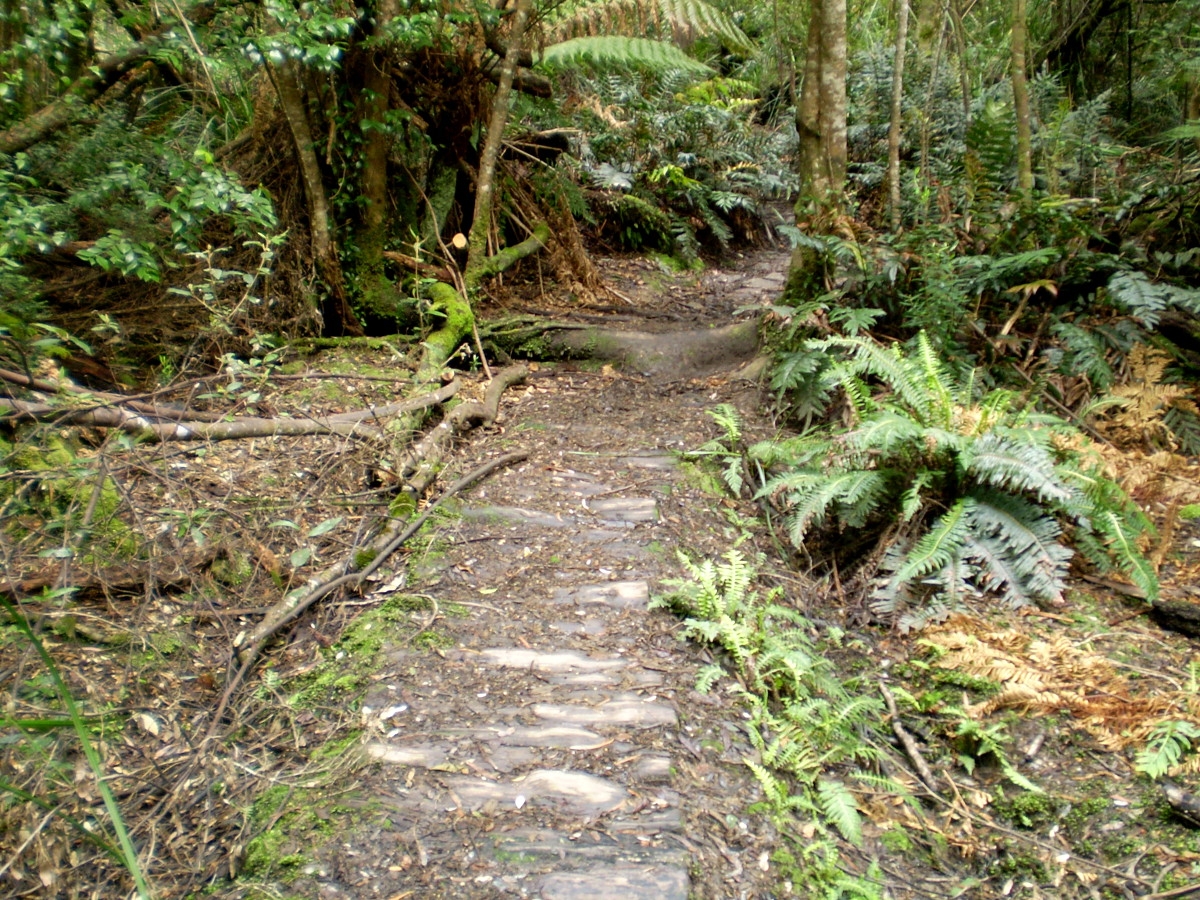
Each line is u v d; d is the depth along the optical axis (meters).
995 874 2.49
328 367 4.82
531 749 2.51
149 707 2.64
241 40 4.17
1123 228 4.93
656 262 8.38
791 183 9.96
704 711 2.72
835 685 2.97
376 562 3.33
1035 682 2.92
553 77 7.31
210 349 4.55
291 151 5.22
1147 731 2.71
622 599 3.22
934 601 3.38
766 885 2.20
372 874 2.10
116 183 3.86
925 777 2.79
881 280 4.81
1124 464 3.80
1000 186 5.28
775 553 3.79
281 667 2.90
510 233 7.18
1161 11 7.47
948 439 3.49
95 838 2.07
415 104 5.90
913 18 9.61
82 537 2.79
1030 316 4.73
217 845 2.22
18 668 2.38
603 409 5.04
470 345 5.57
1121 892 2.36
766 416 4.78
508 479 4.12
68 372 3.89
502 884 2.07
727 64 12.88
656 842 2.20
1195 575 3.44
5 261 3.32
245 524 3.38
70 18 3.71
